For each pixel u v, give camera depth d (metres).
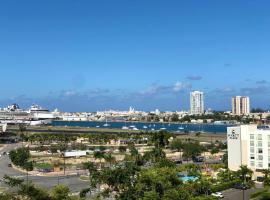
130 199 197.12
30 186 163.62
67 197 174.38
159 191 198.00
